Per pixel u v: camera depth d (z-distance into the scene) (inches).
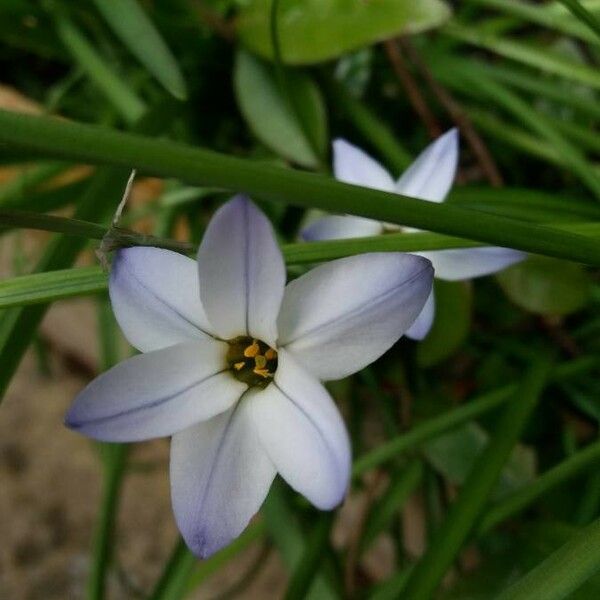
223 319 3.2
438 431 5.3
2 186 6.7
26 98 8.0
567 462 5.0
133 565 7.9
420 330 3.9
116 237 3.4
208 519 3.1
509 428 5.0
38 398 8.6
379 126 6.5
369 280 3.0
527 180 7.4
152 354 3.1
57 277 3.7
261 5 6.1
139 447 8.3
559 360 6.3
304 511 5.8
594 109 6.5
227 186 2.8
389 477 6.8
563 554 3.6
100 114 7.4
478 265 4.1
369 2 5.6
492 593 5.1
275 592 7.8
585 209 5.9
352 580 6.0
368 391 6.8
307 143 6.0
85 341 8.3
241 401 3.3
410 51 6.4
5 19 6.4
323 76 6.5
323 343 3.1
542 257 5.2
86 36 6.9
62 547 8.0
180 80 5.2
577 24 6.3
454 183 6.7
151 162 2.7
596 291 5.7
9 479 8.2
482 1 6.6
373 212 3.0
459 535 4.4
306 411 3.0
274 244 2.8
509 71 6.7
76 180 6.3
